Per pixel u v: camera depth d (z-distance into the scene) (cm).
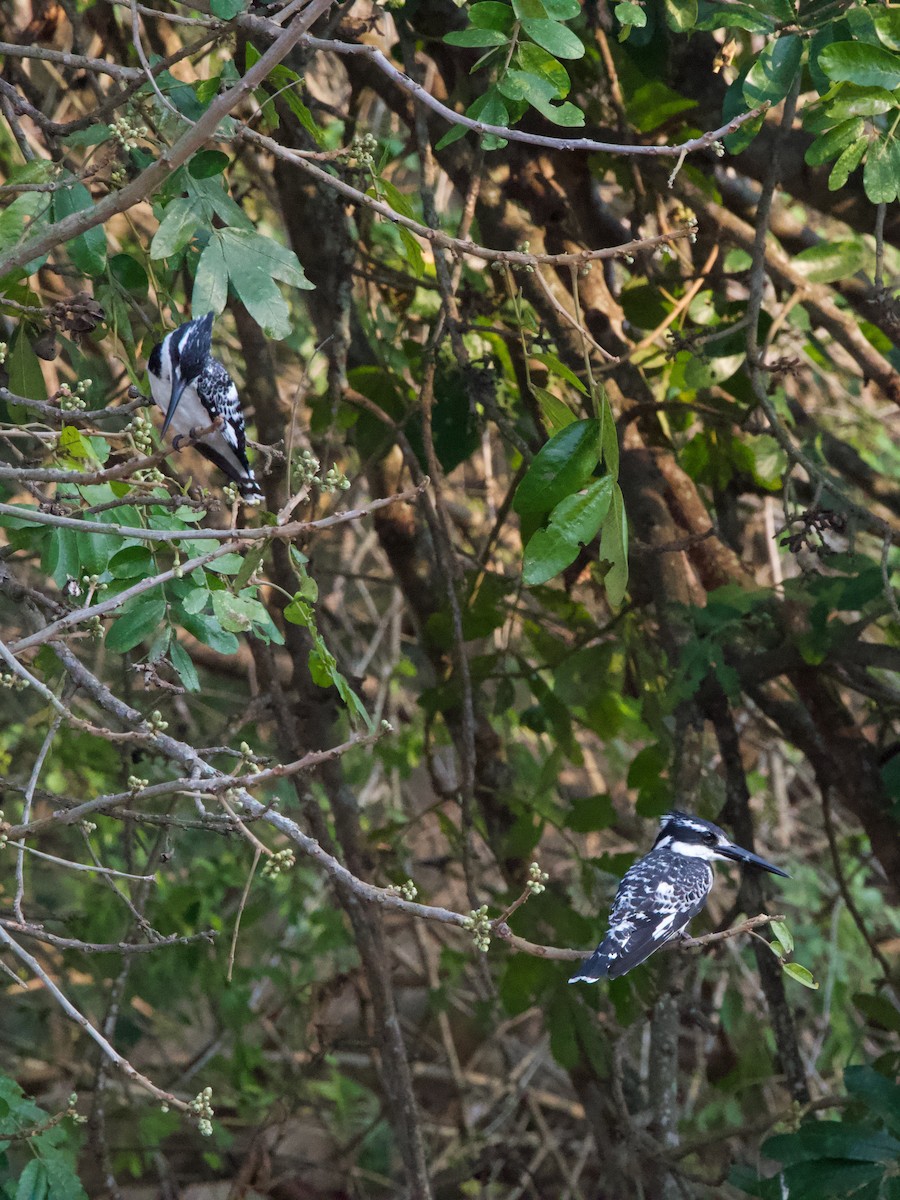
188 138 581
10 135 1133
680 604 1026
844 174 714
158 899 1273
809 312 1052
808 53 771
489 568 1391
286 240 1503
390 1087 1028
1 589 698
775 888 1529
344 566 1619
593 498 603
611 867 1062
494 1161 1527
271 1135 1583
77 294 688
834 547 1337
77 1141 1182
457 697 1134
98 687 646
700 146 623
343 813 1091
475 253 636
